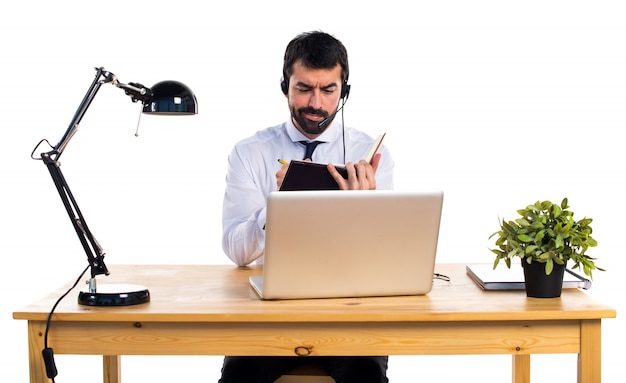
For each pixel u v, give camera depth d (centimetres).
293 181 295
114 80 284
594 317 270
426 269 286
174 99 290
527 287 288
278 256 275
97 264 282
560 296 288
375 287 284
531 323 273
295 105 348
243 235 335
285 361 307
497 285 296
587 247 285
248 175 367
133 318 267
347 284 282
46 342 268
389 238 280
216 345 272
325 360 308
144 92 288
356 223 276
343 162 375
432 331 272
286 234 273
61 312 269
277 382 304
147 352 272
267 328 271
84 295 278
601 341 274
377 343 272
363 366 300
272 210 269
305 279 279
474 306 275
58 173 280
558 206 287
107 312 267
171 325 271
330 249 278
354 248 279
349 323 271
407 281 285
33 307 274
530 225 288
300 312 266
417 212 279
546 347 274
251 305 276
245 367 299
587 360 274
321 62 339
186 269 333
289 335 271
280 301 281
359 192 275
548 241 287
